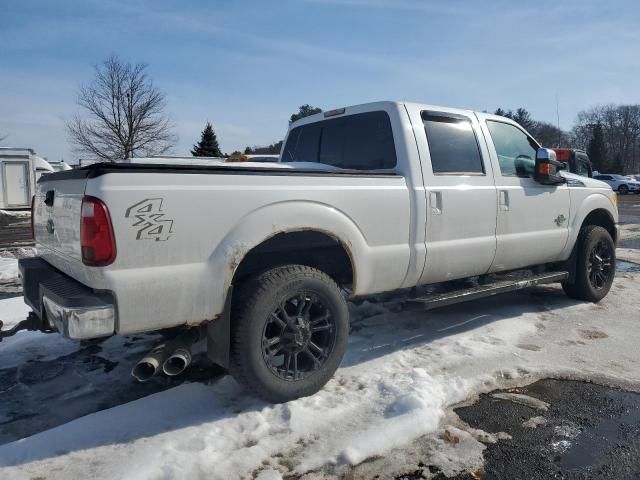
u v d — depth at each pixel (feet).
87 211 9.23
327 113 16.37
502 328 16.25
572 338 15.76
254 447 9.49
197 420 10.48
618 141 312.29
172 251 9.77
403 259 13.30
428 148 14.21
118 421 10.27
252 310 10.55
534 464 9.38
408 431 10.07
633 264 29.25
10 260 33.27
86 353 14.69
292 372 11.29
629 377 13.01
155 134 110.32
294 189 11.27
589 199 19.39
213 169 10.27
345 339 11.94
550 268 19.54
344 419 10.44
